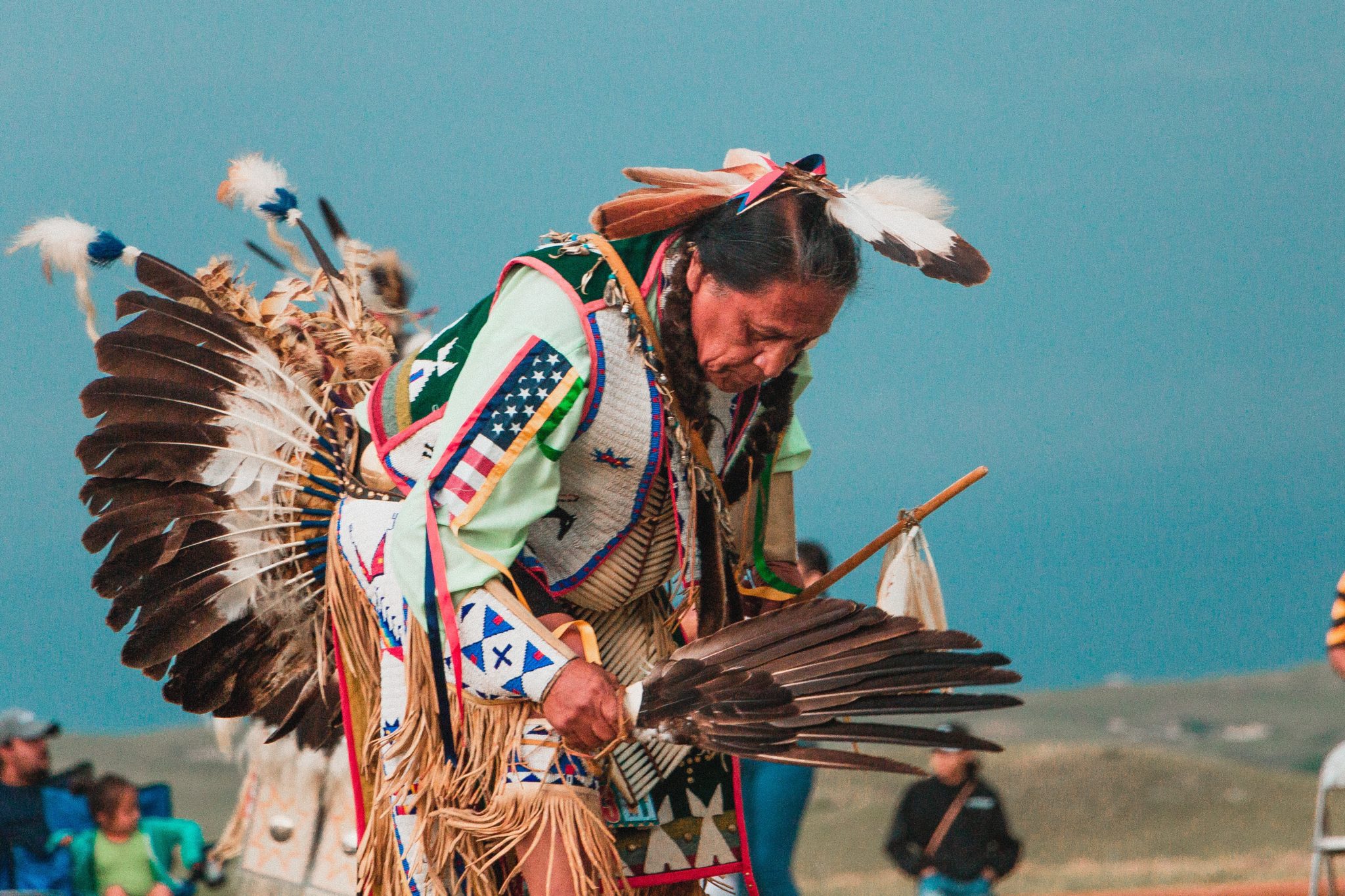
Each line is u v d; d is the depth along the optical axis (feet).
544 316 19.52
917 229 19.51
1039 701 126.11
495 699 19.53
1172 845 82.48
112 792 49.21
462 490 18.94
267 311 23.89
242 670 24.04
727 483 22.48
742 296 19.27
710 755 22.77
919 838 56.24
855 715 18.80
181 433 23.16
